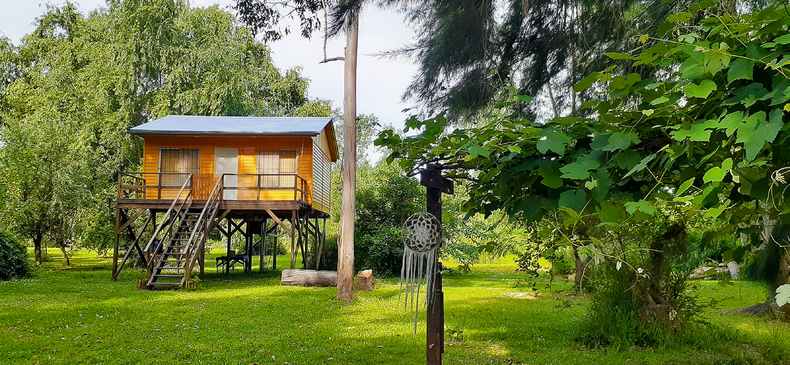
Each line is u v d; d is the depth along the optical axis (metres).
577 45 5.38
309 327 8.29
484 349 6.70
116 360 6.07
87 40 26.03
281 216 18.56
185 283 13.69
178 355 6.34
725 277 4.08
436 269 3.87
